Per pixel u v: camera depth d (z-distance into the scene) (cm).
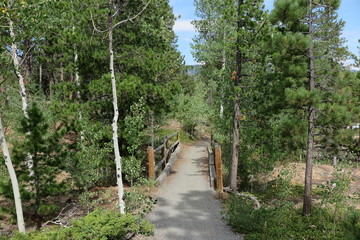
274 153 1234
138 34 1209
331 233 803
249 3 1052
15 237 559
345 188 1114
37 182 854
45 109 1376
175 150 2078
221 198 1070
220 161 1169
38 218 859
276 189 1348
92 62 1109
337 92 974
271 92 1012
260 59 1123
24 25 783
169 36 1388
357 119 936
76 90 1096
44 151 848
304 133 984
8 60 892
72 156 943
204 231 785
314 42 1003
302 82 988
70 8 1066
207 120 3000
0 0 651
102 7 1073
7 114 1270
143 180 966
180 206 981
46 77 2584
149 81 1196
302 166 1756
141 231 755
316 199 1244
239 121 1205
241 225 794
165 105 1219
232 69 1229
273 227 811
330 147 1080
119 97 1070
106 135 1031
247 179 1398
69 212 898
